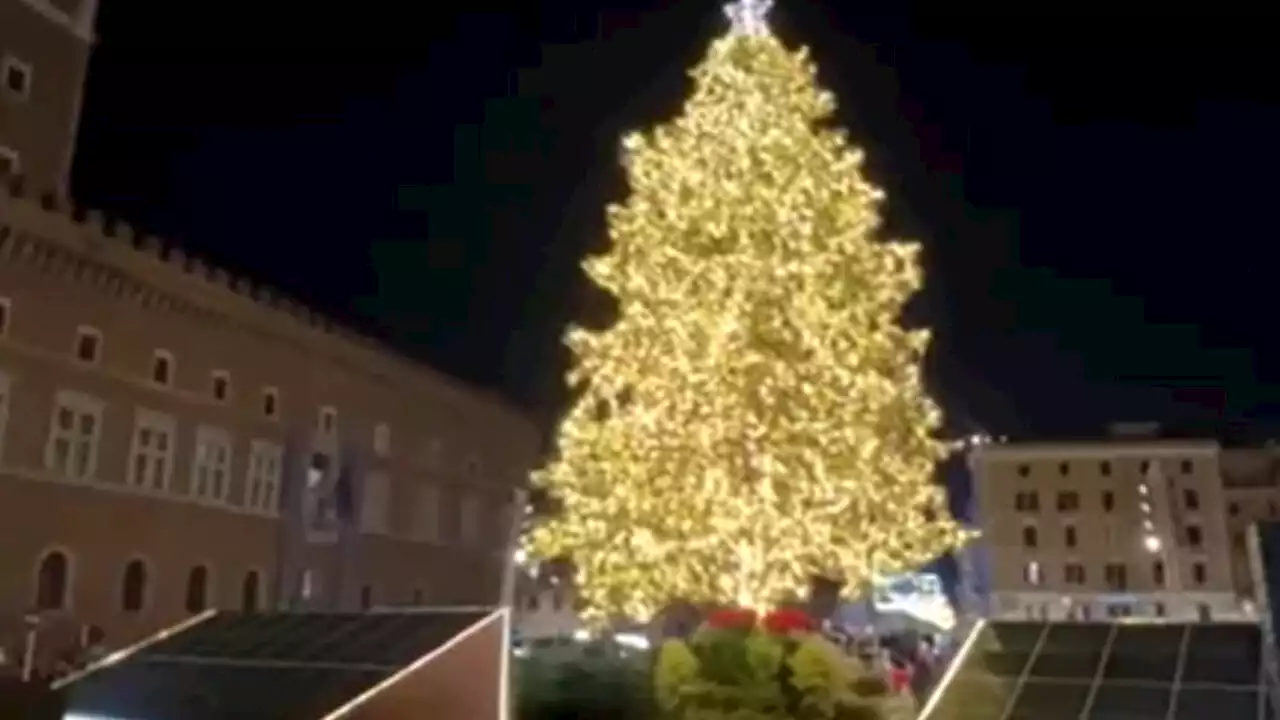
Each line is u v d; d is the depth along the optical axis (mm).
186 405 43781
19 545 35625
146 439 41781
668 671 14602
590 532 19984
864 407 19375
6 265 36000
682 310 19391
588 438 20328
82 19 46406
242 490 46625
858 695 14625
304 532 49531
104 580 39062
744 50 20938
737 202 19453
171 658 12164
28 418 36531
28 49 43125
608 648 23438
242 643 12305
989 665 9914
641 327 19953
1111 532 73250
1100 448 74562
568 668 15883
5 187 35375
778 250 19219
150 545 41312
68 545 37688
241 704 10875
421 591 59219
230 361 46531
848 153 20766
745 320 18969
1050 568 73438
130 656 12367
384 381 57438
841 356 19469
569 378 27734
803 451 18875
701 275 19297
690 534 19188
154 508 41656
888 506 19984
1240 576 72375
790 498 18984
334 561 51375
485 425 68750
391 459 57188
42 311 37531
